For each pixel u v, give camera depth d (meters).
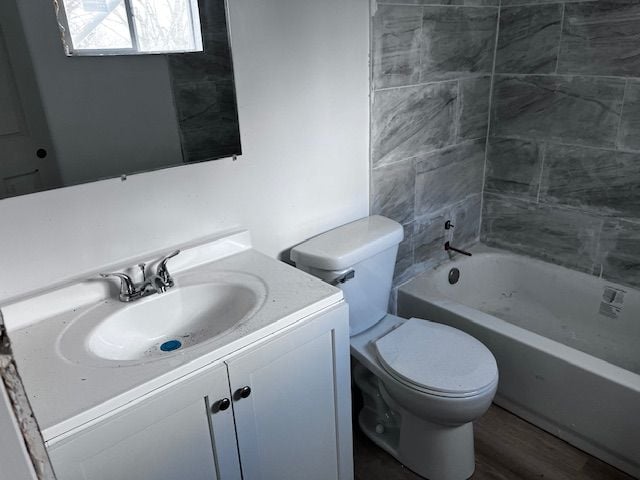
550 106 2.33
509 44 2.39
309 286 1.42
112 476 1.04
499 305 2.68
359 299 1.89
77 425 0.97
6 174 1.20
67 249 1.33
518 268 2.65
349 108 1.89
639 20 1.97
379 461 1.96
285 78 1.66
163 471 1.12
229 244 1.63
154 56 1.35
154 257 1.47
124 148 1.36
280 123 1.69
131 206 1.42
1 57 1.15
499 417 2.14
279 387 1.31
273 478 1.39
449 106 2.31
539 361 1.96
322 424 1.49
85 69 1.26
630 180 2.18
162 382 1.07
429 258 2.52
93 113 1.29
